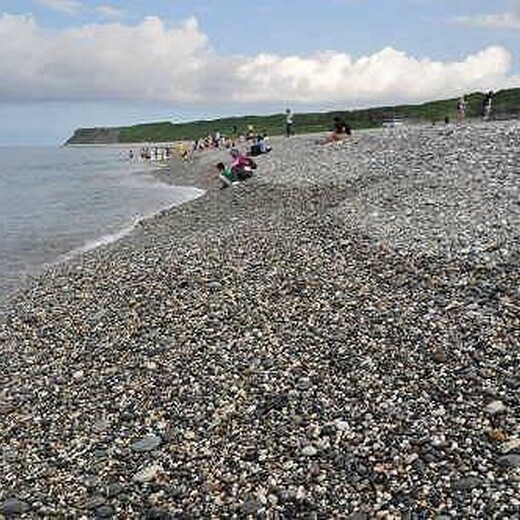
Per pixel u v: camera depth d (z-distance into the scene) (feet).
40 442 43.24
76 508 36.09
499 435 37.27
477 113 350.02
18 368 56.39
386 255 71.10
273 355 50.44
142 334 58.90
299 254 76.28
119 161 496.64
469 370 44.68
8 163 511.40
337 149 168.25
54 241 121.19
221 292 66.44
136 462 39.58
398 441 38.06
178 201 185.78
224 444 40.11
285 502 34.53
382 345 49.96
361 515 32.83
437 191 94.58
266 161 178.29
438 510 32.48
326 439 39.19
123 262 88.28
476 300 55.98
